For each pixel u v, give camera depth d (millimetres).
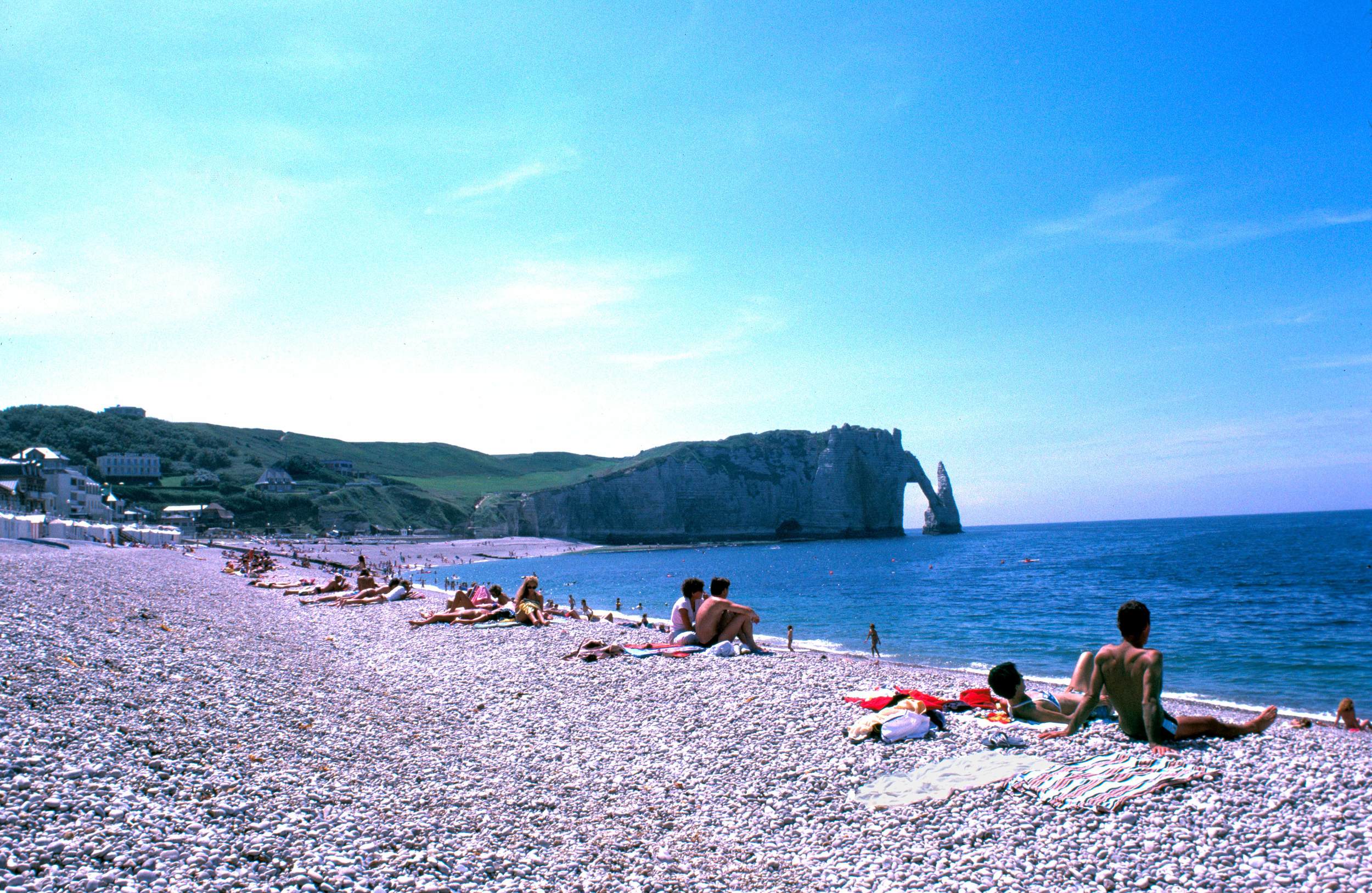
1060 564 112188
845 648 39625
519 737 10109
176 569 43125
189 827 5465
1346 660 34219
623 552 182500
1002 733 8523
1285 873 5145
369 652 17656
